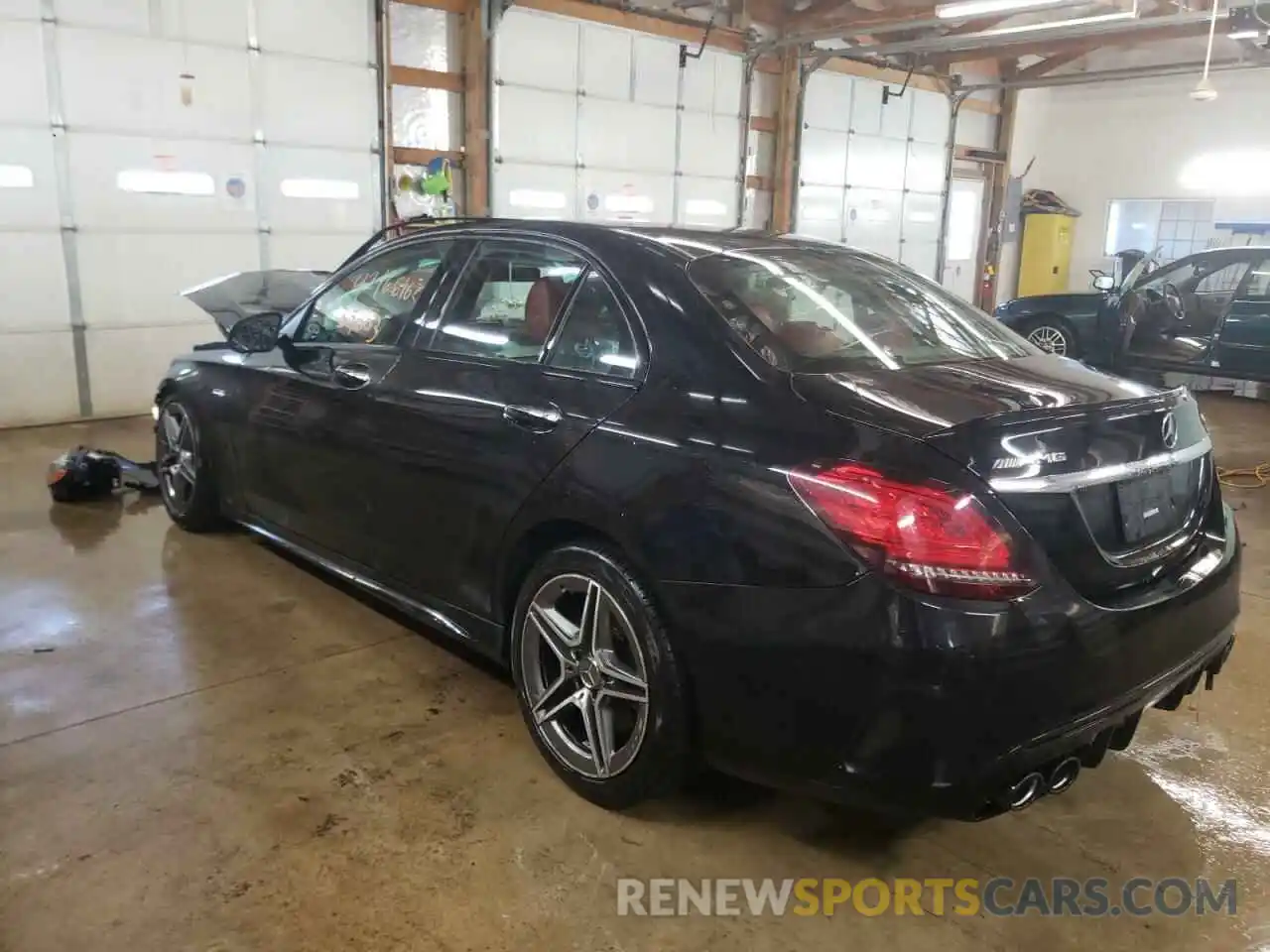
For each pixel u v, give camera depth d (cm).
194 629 342
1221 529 244
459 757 263
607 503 226
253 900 205
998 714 180
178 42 745
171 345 786
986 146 1499
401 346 308
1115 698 197
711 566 206
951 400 204
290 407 349
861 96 1271
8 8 671
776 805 247
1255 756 278
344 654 325
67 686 297
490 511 262
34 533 445
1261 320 788
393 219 889
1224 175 1365
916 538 180
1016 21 1220
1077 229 1526
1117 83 1446
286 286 573
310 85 820
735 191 1172
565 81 974
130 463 527
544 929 200
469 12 898
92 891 206
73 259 727
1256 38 1122
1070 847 234
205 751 263
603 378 242
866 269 288
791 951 197
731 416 213
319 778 251
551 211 991
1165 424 220
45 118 697
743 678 204
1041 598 183
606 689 235
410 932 198
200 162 773
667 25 1048
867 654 183
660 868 221
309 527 352
